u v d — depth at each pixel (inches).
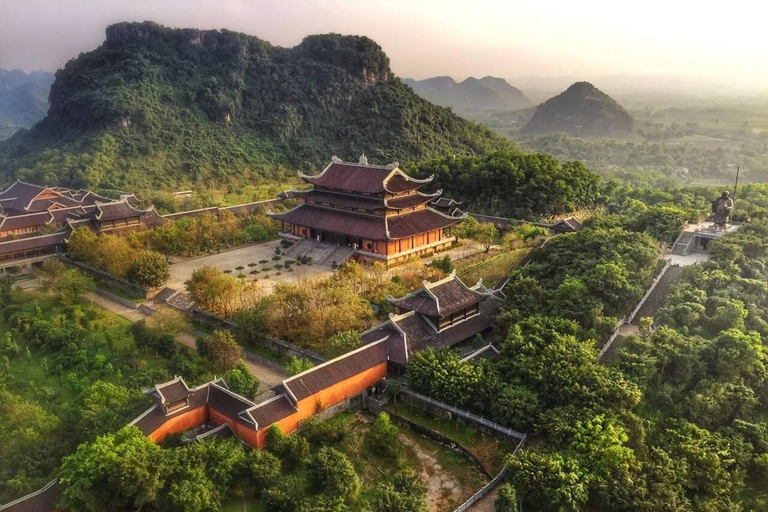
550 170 5260.8
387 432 1916.8
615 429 1710.1
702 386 1973.4
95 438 1770.4
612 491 1563.7
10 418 1988.2
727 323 2244.1
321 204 4421.8
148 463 1588.3
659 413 1918.1
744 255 2822.3
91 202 5620.1
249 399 2188.7
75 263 4023.1
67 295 3228.3
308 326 2687.0
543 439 1873.8
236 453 1733.5
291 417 1985.7
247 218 4960.6
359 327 2647.6
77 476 1562.5
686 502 1551.4
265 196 6801.2
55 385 2423.7
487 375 2100.1
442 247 4244.6
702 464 1656.0
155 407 1950.1
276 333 2755.9
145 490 1544.0
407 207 3988.7
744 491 1695.4
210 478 1644.9
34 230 4793.3
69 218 4756.4
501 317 2509.8
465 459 1898.4
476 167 5447.8
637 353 2128.4
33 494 1620.3
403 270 3469.5
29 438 1849.2
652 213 3592.5
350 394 2208.4
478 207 5324.8
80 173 6747.1
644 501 1518.2
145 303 3321.9
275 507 1604.3
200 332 2945.4
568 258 2972.4
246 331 2728.8
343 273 3132.4
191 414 2007.9
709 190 4980.3
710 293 2514.8
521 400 1916.8
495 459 1859.0
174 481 1595.7
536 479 1578.5
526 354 2151.8
